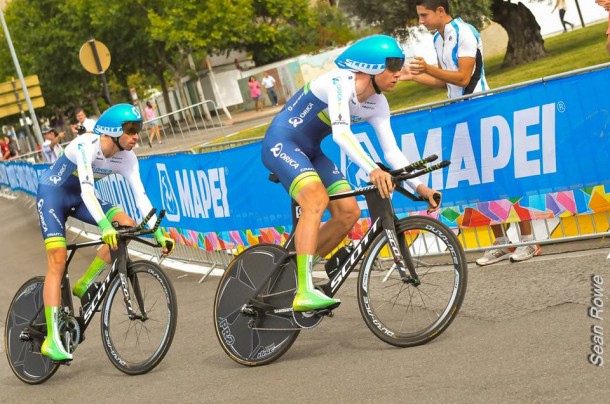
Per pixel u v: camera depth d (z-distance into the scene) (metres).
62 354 6.03
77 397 5.62
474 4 24.86
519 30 26.03
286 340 5.37
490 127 6.86
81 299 6.23
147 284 5.79
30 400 5.83
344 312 6.50
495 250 7.10
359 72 5.16
